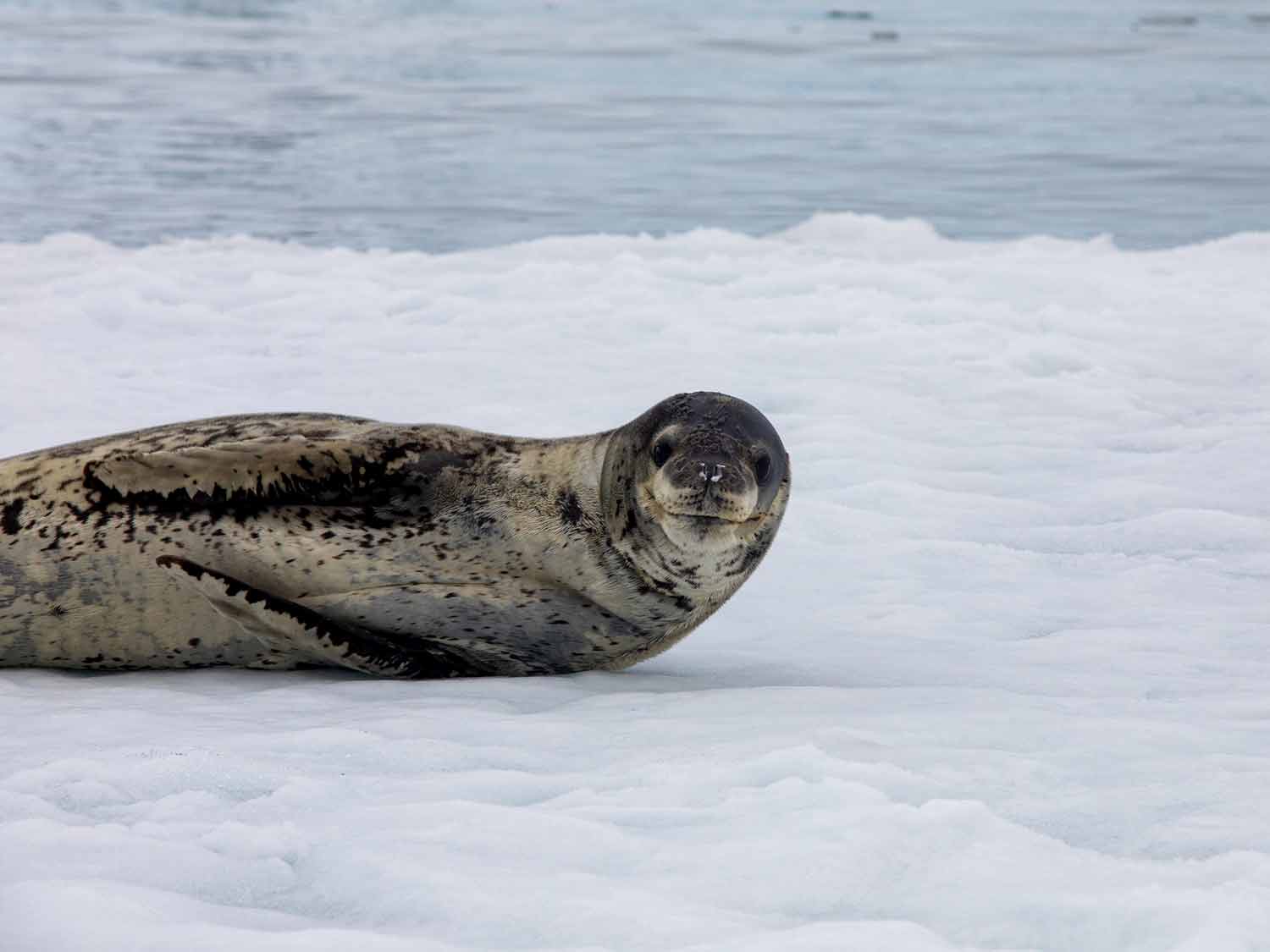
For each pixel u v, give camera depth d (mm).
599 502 19562
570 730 16234
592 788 14227
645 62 127875
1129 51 142875
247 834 12703
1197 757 15180
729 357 38906
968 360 39062
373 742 15594
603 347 39812
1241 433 33188
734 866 12164
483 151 79625
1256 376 38500
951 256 52562
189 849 12422
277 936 10680
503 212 63500
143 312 42219
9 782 14086
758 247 52844
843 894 11781
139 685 18844
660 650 20484
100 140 79375
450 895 11469
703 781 14172
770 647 21312
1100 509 28297
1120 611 22578
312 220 60938
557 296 45281
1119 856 12820
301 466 19516
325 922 11312
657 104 100312
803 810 13219
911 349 39750
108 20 158625
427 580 19578
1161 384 37469
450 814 13172
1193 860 12625
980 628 21984
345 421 20969
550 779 14430
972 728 16172
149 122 86375
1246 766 14898
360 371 37094
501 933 10992
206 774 14469
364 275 47844
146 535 19219
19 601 19250
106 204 62938
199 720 16672
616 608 19750
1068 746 15570
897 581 24359
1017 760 14992
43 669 19703
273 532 19391
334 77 111312
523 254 51344
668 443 18828
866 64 127625
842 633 21922
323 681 19328
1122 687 18656
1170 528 26812
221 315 42406
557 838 12664
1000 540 26719
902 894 11836
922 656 20453
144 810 13586
